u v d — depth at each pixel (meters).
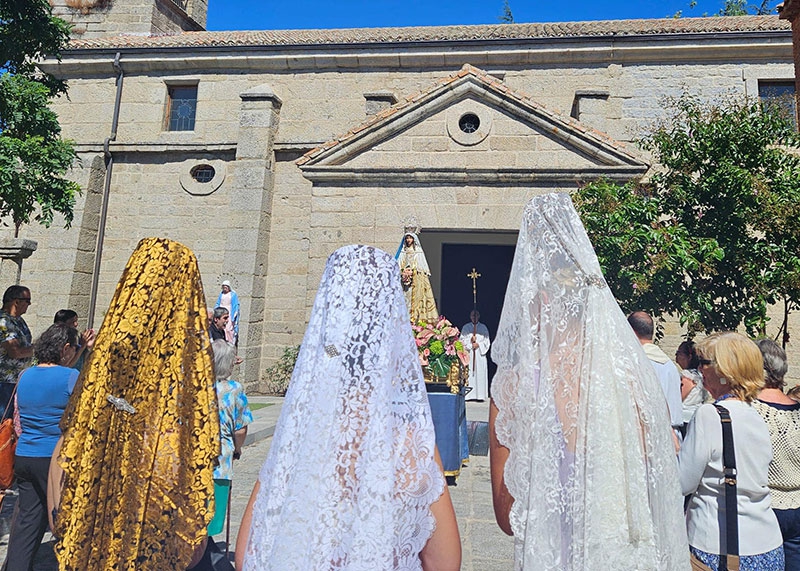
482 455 8.19
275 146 15.02
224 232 15.12
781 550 2.55
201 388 2.46
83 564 2.17
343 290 1.71
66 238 14.98
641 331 4.33
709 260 8.01
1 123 7.91
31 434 3.65
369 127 11.66
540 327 1.96
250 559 1.54
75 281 14.83
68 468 2.20
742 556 2.51
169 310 2.44
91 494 2.21
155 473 2.33
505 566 4.41
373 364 1.62
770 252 8.05
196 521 2.36
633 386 1.86
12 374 5.50
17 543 3.58
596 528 1.73
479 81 11.48
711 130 8.59
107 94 15.98
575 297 1.96
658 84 13.96
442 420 6.49
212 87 15.64
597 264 2.02
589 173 10.86
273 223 14.91
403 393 1.67
